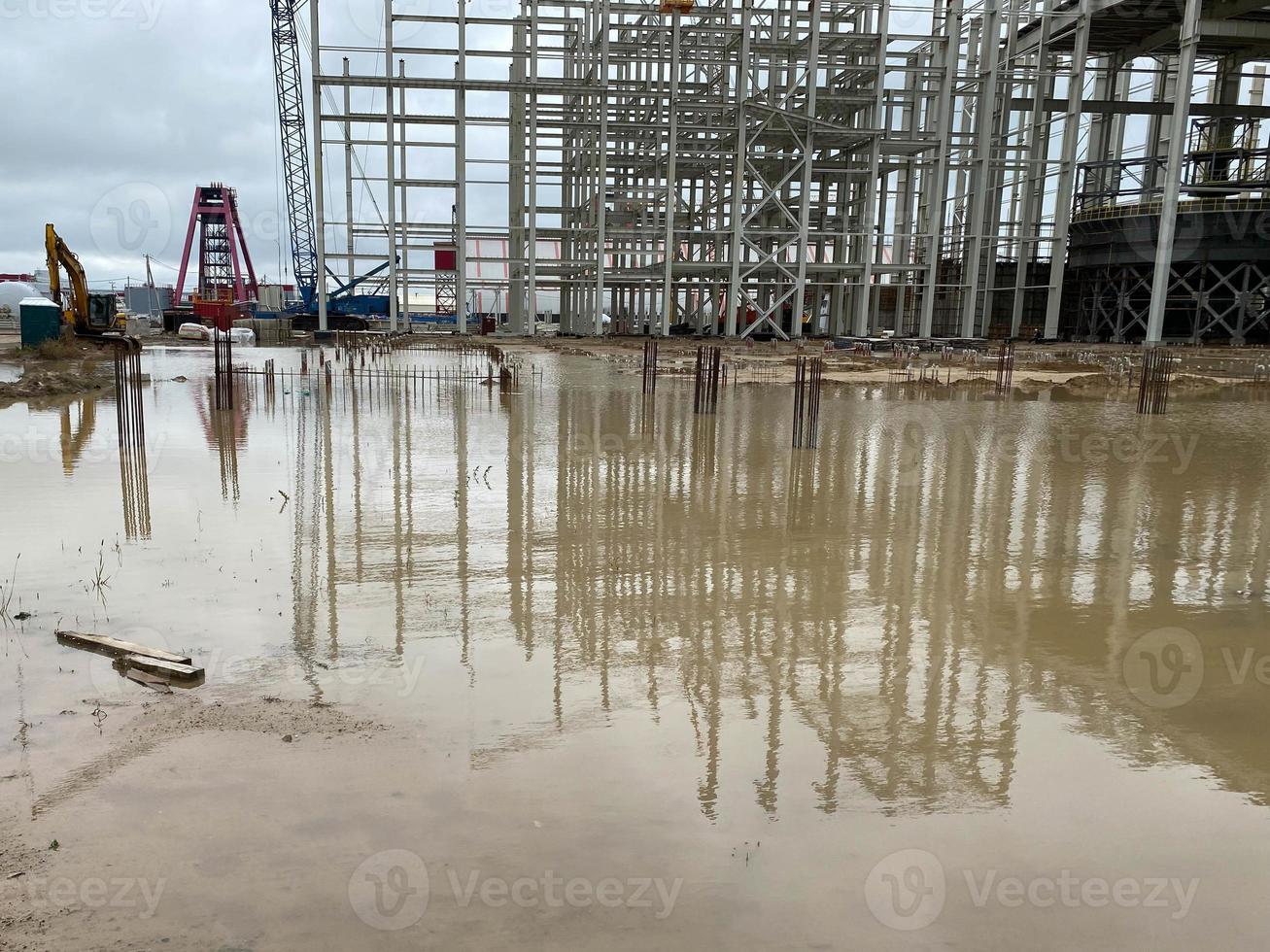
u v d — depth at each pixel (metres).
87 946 3.84
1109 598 9.36
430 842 4.72
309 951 3.87
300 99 79.62
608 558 10.43
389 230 64.94
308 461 16.03
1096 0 61.50
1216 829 5.13
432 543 10.87
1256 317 61.12
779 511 13.00
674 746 5.93
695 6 65.06
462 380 31.39
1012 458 18.12
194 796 5.09
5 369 32.50
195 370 34.81
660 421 22.53
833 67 65.94
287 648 7.45
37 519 11.58
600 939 3.99
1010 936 4.12
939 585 9.69
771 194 66.56
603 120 64.44
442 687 6.77
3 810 4.89
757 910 4.24
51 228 41.81
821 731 6.23
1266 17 57.06
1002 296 78.62
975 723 6.43
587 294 78.25
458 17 63.03
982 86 67.38
